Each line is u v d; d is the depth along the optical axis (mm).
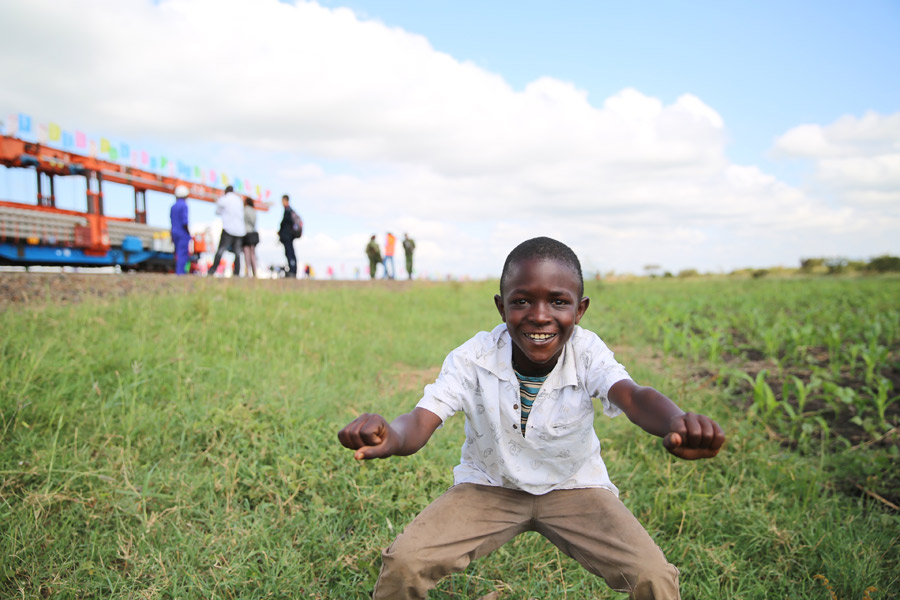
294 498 3131
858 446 4148
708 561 2709
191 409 3939
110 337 5320
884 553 2783
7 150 13125
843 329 8531
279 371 5172
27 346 4504
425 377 6137
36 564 2432
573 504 2109
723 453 3838
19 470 2969
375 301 10625
